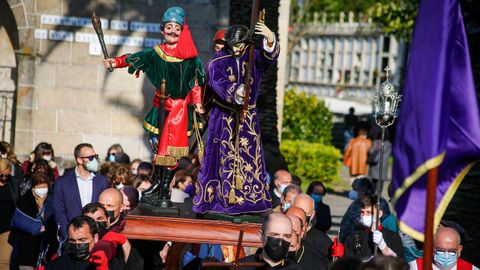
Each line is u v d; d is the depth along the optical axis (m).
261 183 11.05
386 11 37.06
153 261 11.51
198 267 11.59
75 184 15.61
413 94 9.02
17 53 25.12
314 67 69.44
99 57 25.14
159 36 24.95
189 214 11.06
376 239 12.12
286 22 30.92
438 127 8.80
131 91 25.27
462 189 14.68
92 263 10.23
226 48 10.87
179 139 11.16
